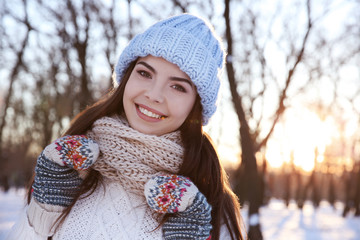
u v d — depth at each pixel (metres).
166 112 1.38
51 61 10.88
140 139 1.35
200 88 1.39
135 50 1.41
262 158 14.19
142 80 1.39
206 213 1.29
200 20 1.50
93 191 1.43
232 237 1.52
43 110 17.11
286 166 26.30
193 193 1.27
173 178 1.31
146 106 1.37
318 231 12.82
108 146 1.36
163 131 1.44
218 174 1.57
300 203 23.58
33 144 23.59
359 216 20.09
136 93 1.38
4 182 21.86
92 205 1.41
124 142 1.36
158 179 1.29
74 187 1.34
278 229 12.74
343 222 16.33
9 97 17.41
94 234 1.35
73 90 10.02
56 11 7.26
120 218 1.39
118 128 1.37
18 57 9.91
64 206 1.31
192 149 1.47
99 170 1.39
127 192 1.42
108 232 1.35
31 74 12.71
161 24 1.41
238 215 1.66
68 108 12.36
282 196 31.14
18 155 24.95
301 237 11.31
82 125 1.54
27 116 20.86
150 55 1.38
